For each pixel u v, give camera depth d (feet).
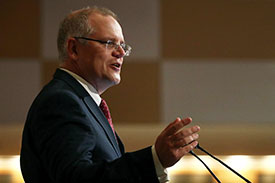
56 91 9.07
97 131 9.42
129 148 28.35
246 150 28.50
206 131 28.48
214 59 28.66
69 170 7.84
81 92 10.02
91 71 10.50
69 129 8.41
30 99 28.12
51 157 8.18
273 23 28.91
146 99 28.45
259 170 28.48
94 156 9.03
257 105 28.78
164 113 28.48
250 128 28.63
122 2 28.12
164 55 28.48
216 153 28.40
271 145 28.58
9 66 28.07
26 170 9.57
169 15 28.45
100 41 10.51
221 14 28.71
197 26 28.63
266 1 28.86
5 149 27.96
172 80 28.48
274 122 28.84
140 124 28.45
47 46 28.22
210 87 28.60
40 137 8.58
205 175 28.22
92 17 10.66
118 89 28.43
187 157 28.35
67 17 11.00
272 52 28.91
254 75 28.84
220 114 28.60
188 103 28.55
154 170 7.93
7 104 28.02
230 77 28.73
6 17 28.09
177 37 28.50
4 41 28.07
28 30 28.19
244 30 28.84
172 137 7.91
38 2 28.14
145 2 28.30
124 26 28.19
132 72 28.40
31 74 28.19
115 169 7.93
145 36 28.35
